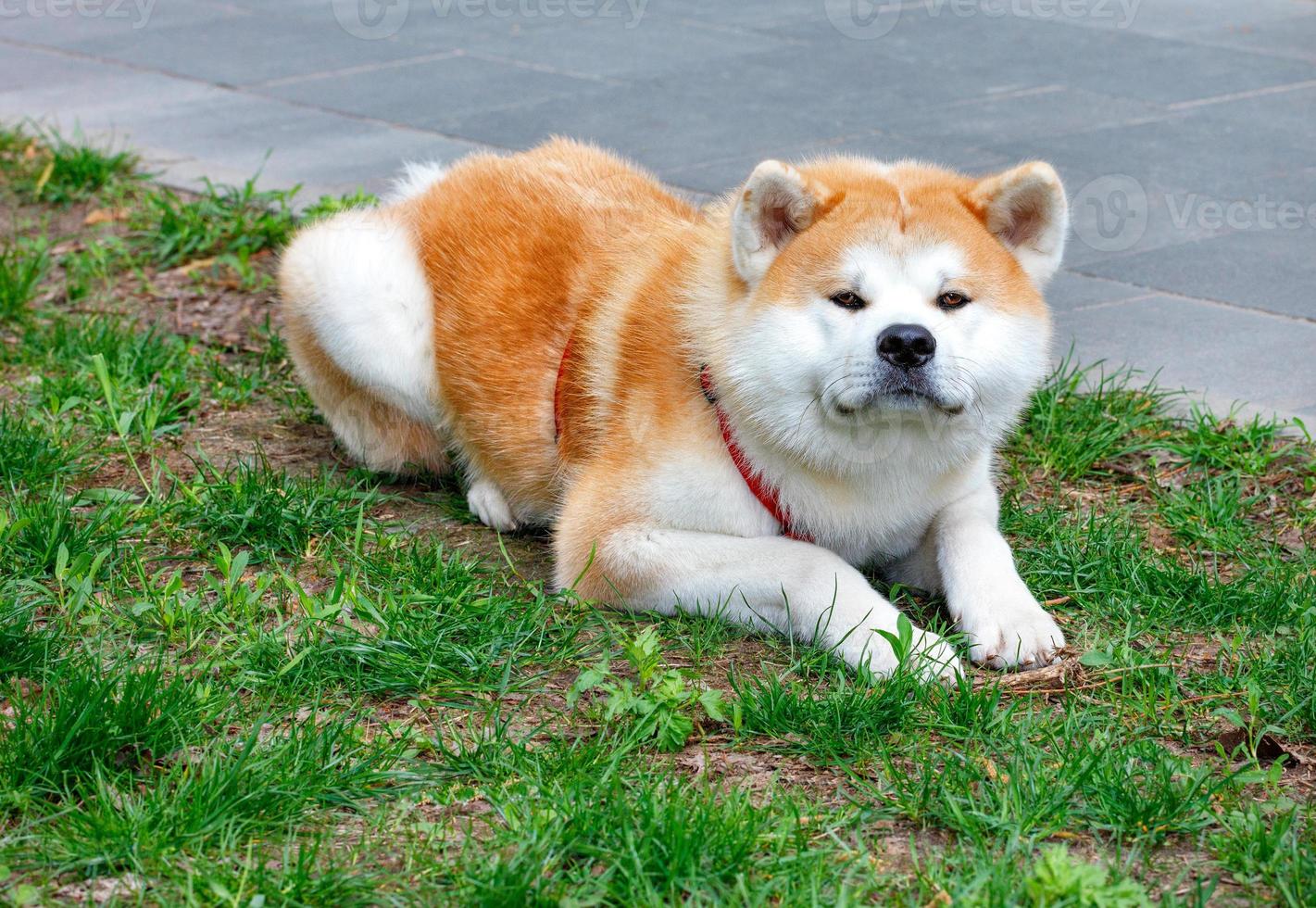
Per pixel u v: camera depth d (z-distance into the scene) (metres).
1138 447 5.09
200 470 4.69
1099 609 4.02
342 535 4.48
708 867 2.85
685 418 3.88
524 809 3.03
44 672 3.48
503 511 4.64
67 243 7.04
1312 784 3.22
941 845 2.99
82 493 4.52
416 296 4.73
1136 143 8.16
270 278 6.62
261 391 5.62
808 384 3.64
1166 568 4.16
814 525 3.97
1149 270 6.70
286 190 7.58
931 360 3.51
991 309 3.66
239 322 6.23
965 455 3.88
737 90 9.23
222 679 3.56
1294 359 5.79
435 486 5.02
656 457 3.91
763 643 3.89
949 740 3.36
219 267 6.77
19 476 4.66
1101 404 5.32
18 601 3.86
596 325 4.20
